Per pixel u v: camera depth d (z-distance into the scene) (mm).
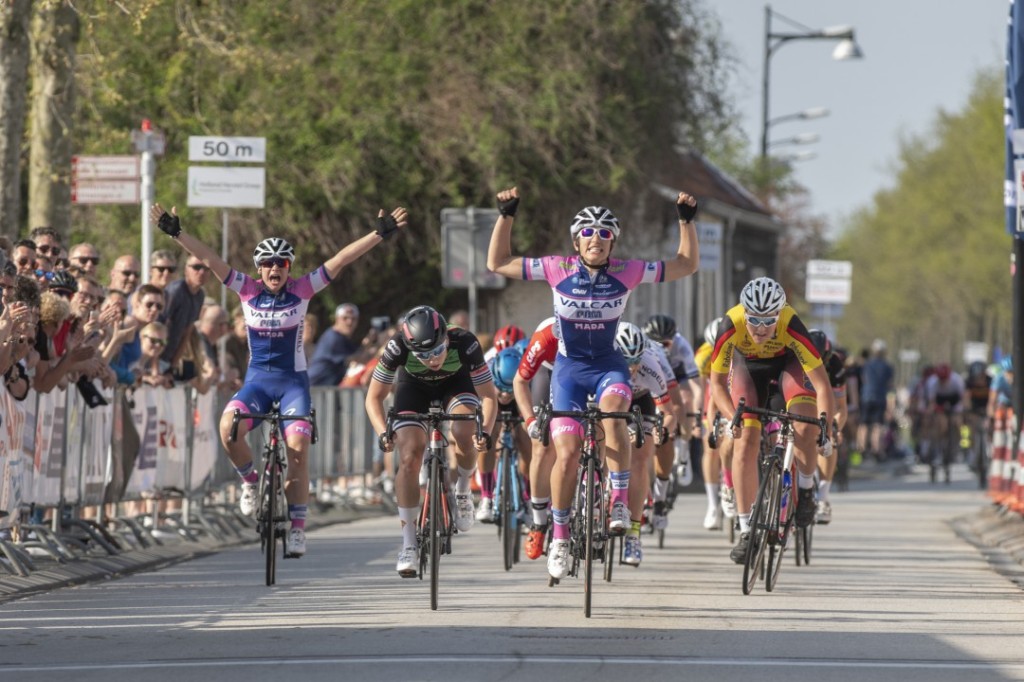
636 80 67688
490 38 65500
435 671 17656
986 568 30328
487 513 29672
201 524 35719
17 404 26391
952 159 144250
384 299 68250
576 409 24125
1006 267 138000
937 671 18094
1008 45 40156
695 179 93812
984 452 62594
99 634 20734
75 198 38969
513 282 71125
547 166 66438
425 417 24234
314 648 19375
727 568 29422
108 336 31656
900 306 174500
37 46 41219
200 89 60469
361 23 63406
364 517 44000
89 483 30078
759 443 27562
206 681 17125
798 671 17984
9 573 26484
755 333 25578
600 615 22562
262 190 41406
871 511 47312
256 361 27688
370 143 63531
